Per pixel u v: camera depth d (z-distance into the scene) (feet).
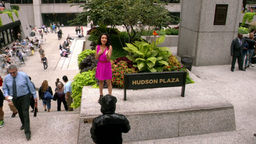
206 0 29.12
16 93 14.89
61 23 146.41
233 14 30.37
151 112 15.62
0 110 16.90
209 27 30.45
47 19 143.74
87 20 34.42
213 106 16.67
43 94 30.12
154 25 29.81
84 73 21.81
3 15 87.71
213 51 31.78
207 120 16.53
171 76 17.25
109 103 9.81
